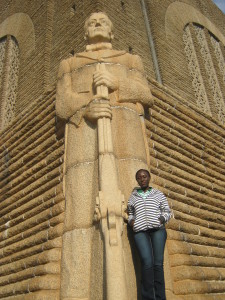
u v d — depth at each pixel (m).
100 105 5.41
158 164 6.39
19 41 14.39
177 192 6.54
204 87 13.80
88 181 5.12
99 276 4.22
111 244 4.11
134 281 4.23
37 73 11.94
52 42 12.29
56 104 6.25
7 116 13.01
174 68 12.57
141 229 4.15
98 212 4.47
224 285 5.73
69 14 12.03
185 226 6.00
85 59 6.39
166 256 5.00
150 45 12.39
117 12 11.61
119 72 6.12
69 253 4.74
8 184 7.86
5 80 13.91
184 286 4.80
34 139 7.70
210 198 7.35
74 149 5.55
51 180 6.45
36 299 4.53
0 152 8.86
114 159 5.01
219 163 8.48
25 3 15.34
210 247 6.39
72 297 4.34
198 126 8.58
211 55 15.73
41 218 5.99
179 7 15.61
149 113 6.98
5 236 6.99
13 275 5.84
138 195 4.38
